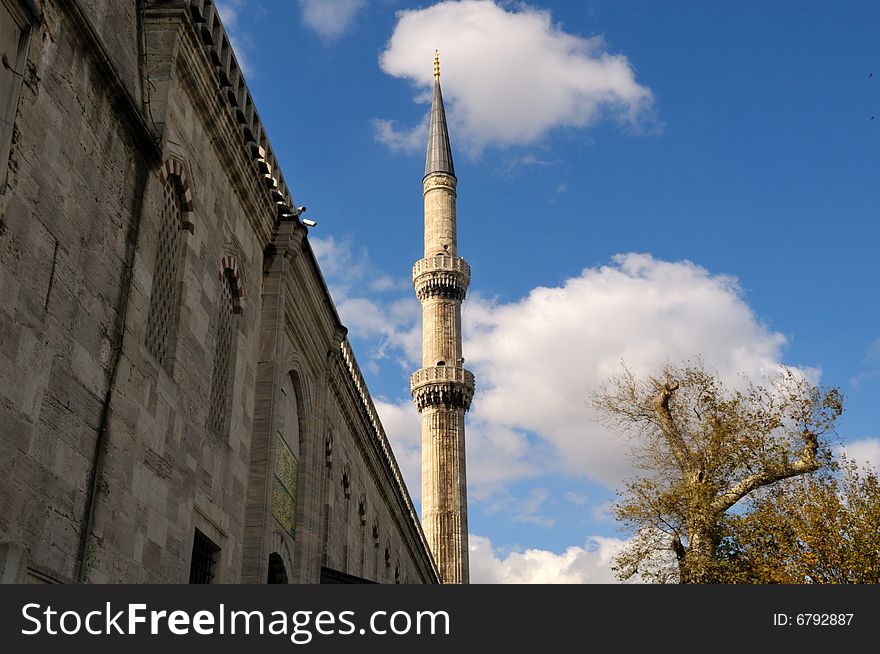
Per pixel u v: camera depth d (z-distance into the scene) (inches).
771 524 968.3
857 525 923.4
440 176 3275.1
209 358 715.4
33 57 468.1
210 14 721.0
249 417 822.5
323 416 1098.7
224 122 749.9
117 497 532.7
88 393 509.0
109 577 517.7
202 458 691.4
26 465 440.8
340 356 1206.3
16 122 448.8
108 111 554.6
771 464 1040.8
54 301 477.1
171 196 666.2
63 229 491.2
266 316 896.3
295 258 937.5
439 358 2950.3
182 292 665.6
